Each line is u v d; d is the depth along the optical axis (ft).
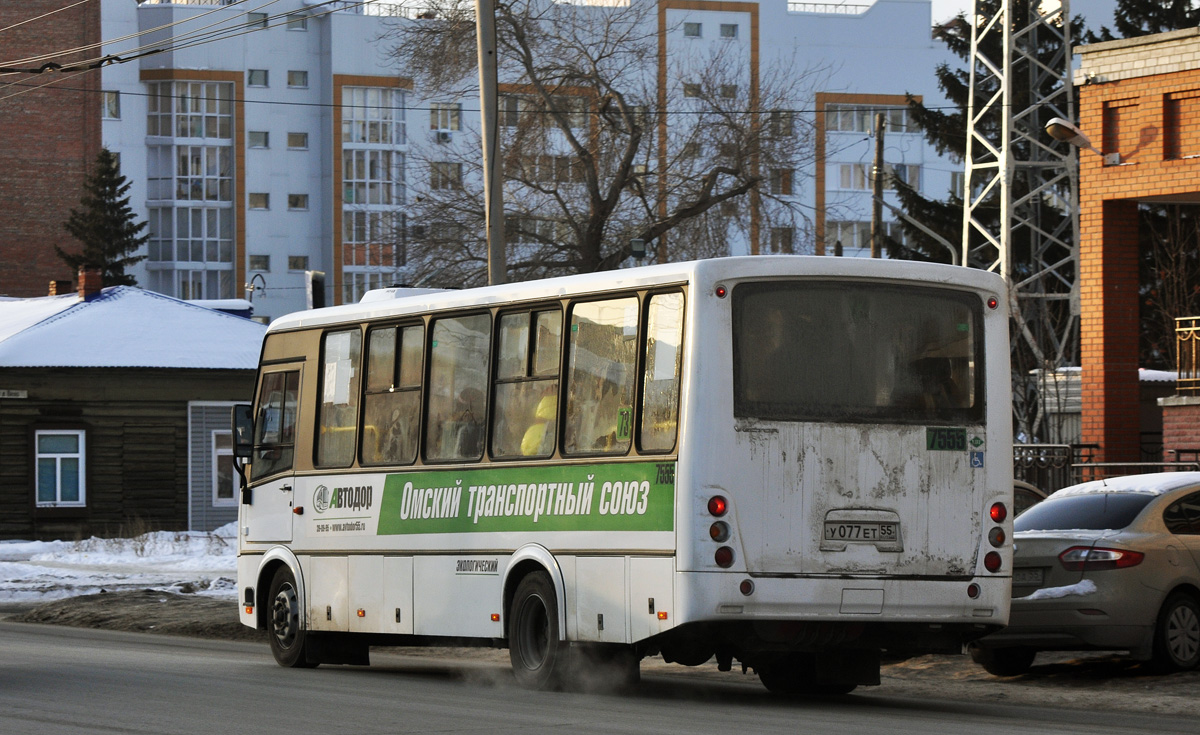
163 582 126.93
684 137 189.57
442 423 58.23
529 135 180.55
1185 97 99.86
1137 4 263.08
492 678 60.34
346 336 63.93
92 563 152.56
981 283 51.52
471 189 185.26
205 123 402.52
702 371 47.88
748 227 189.37
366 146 406.00
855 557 48.70
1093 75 104.63
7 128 381.81
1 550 171.83
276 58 406.82
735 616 47.24
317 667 66.44
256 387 69.05
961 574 50.08
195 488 195.83
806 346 49.14
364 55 406.21
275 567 67.26
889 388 49.90
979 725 44.45
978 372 51.26
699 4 408.26
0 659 65.16
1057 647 58.44
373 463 61.46
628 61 189.16
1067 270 236.43
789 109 196.13
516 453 54.60
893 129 424.05
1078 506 61.82
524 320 55.11
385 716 44.78
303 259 408.67
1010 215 156.76
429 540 57.98
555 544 52.26
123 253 359.25
